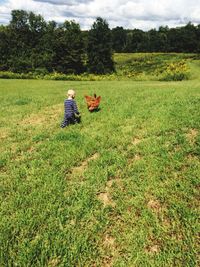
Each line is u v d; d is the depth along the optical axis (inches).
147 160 266.7
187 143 291.7
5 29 4210.1
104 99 579.2
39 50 4062.5
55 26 4453.7
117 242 173.6
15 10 4311.0
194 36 6097.4
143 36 6732.3
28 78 2454.5
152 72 3021.7
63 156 288.8
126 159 273.6
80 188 225.9
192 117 372.5
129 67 4259.4
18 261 159.8
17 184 237.6
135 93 650.8
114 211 198.8
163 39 6417.3
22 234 180.4
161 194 213.3
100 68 3927.2
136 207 201.6
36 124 431.8
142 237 173.8
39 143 341.4
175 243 169.5
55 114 496.4
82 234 178.5
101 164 266.8
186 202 202.1
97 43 4008.4
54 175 247.9
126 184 230.2
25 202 210.5
